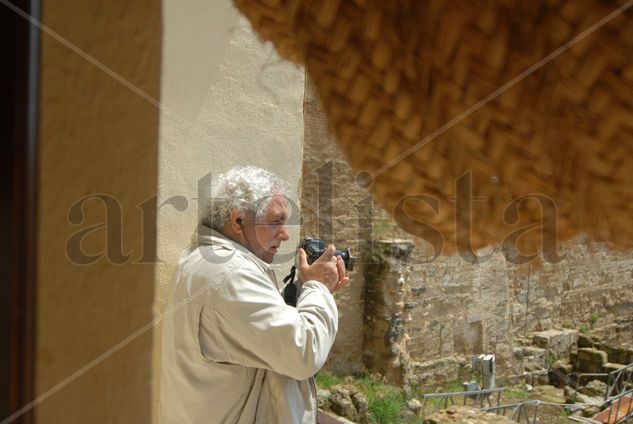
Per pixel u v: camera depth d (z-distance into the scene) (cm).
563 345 1016
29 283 40
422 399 786
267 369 136
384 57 38
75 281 45
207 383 132
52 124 42
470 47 34
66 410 44
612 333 1161
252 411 135
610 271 1159
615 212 34
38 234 41
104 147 46
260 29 47
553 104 33
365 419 644
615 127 31
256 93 205
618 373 906
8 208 40
